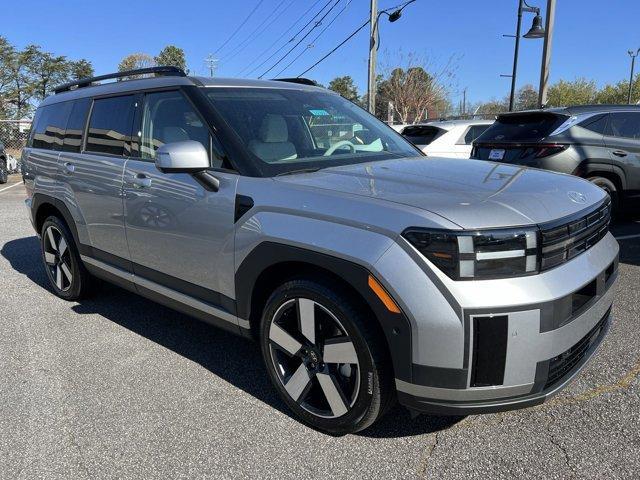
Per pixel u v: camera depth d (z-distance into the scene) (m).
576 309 2.38
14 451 2.65
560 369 2.38
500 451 2.56
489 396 2.22
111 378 3.37
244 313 2.94
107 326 4.23
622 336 3.75
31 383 3.32
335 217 2.43
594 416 2.81
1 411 3.01
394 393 2.49
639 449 2.54
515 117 7.44
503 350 2.16
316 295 2.54
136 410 3.00
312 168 3.00
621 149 6.92
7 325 4.28
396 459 2.53
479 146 7.63
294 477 2.44
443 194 2.42
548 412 2.87
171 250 3.31
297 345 2.72
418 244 2.18
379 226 2.29
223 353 3.72
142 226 3.50
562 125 6.82
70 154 4.30
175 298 3.44
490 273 2.14
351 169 2.97
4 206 11.19
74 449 2.66
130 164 3.60
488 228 2.15
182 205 3.14
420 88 36.19
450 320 2.14
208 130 3.11
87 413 2.98
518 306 2.13
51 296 5.01
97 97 4.16
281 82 3.89
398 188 2.54
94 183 3.93
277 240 2.60
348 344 2.48
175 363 3.57
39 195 4.73
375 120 4.09
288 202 2.62
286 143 3.19
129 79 3.95
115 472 2.49
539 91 12.95
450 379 2.21
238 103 3.31
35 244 7.34
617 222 7.68
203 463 2.54
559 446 2.58
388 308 2.25
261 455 2.59
